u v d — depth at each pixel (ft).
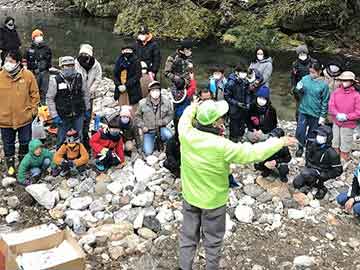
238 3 71.31
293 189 23.65
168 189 23.32
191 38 70.03
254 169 25.36
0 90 23.30
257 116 26.17
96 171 24.54
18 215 21.57
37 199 22.15
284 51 64.23
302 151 28.02
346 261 19.27
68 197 22.74
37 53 34.19
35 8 89.40
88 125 26.43
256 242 20.08
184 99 25.99
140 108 26.58
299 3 65.82
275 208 22.25
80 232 20.57
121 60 28.30
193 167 16.17
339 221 21.67
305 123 27.73
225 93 27.81
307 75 27.86
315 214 22.00
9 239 17.21
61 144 24.90
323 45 65.00
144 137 26.71
